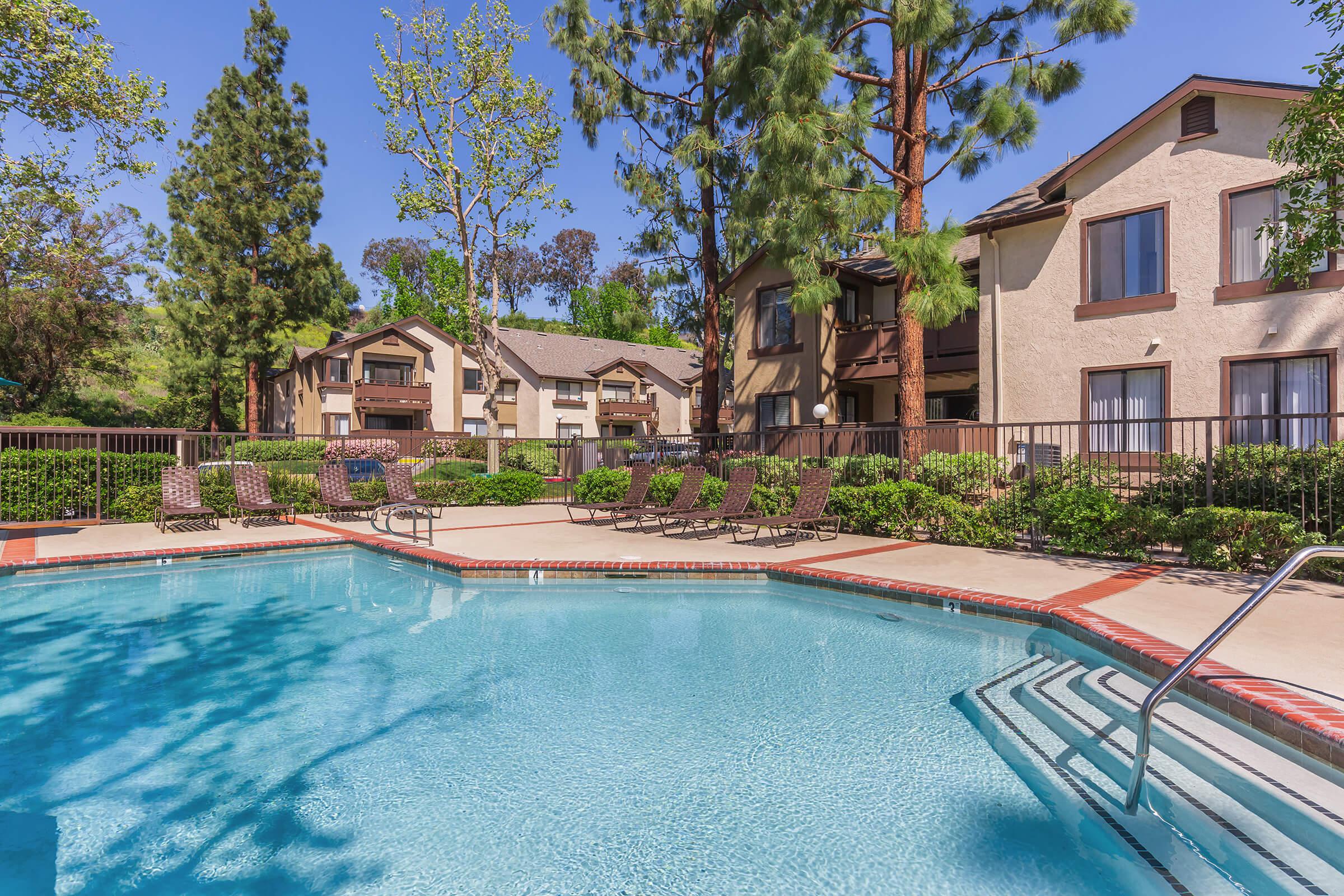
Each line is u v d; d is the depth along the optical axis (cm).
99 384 3762
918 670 515
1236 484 844
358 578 886
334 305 3856
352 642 598
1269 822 301
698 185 1875
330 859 278
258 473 1336
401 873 269
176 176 3488
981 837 294
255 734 405
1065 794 329
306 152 3703
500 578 848
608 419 4138
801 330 1972
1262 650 450
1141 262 1376
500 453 2409
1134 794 317
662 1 1862
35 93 1334
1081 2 1164
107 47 1395
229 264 3378
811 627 643
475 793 335
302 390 3828
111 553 934
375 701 459
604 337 6391
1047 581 714
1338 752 313
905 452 1198
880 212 1125
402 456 2892
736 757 373
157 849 286
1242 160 1252
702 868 272
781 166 1190
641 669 523
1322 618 536
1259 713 360
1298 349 1192
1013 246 1552
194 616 688
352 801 327
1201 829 297
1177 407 1323
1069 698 454
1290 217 660
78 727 415
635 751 381
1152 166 1358
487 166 2159
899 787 338
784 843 290
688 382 4312
